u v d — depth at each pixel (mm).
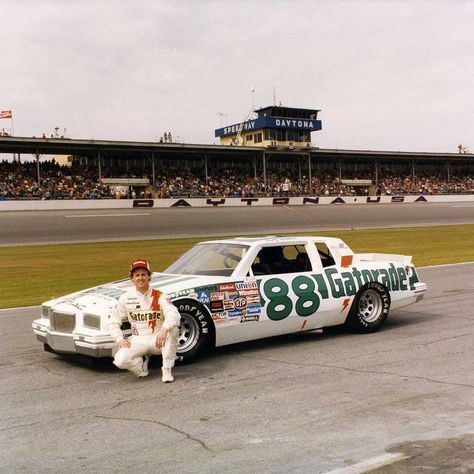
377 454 3791
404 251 23953
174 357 5824
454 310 9930
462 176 86375
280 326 7180
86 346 5992
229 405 4953
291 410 4770
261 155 67750
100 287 7078
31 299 13180
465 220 52531
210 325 6617
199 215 49750
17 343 8070
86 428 4473
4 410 4996
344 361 6453
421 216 55062
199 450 3957
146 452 3949
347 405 4859
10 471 3697
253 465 3680
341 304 7691
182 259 7691
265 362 6504
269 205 59062
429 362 6312
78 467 3729
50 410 4961
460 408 4715
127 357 5730
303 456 3801
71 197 51656
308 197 62156
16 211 46438
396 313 9758
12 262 23406
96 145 54438
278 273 7379
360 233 38531
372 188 75562
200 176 65438
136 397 5270
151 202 53312
